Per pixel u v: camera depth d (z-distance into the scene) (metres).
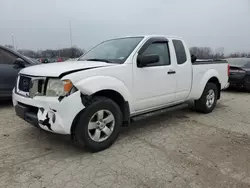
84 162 2.70
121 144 3.25
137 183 2.28
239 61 8.85
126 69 3.17
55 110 2.56
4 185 2.21
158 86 3.70
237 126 4.13
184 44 4.32
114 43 3.98
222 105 6.02
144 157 2.84
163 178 2.37
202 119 4.59
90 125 2.83
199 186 2.24
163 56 3.86
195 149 3.10
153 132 3.78
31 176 2.37
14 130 3.73
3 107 5.28
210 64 4.94
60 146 3.15
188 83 4.33
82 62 3.29
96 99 2.88
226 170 2.54
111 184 2.26
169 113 5.06
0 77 4.91
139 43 3.53
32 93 2.82
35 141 3.30
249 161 2.76
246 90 8.42
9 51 5.16
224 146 3.21
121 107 3.29
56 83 2.63
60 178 2.35
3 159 2.74
